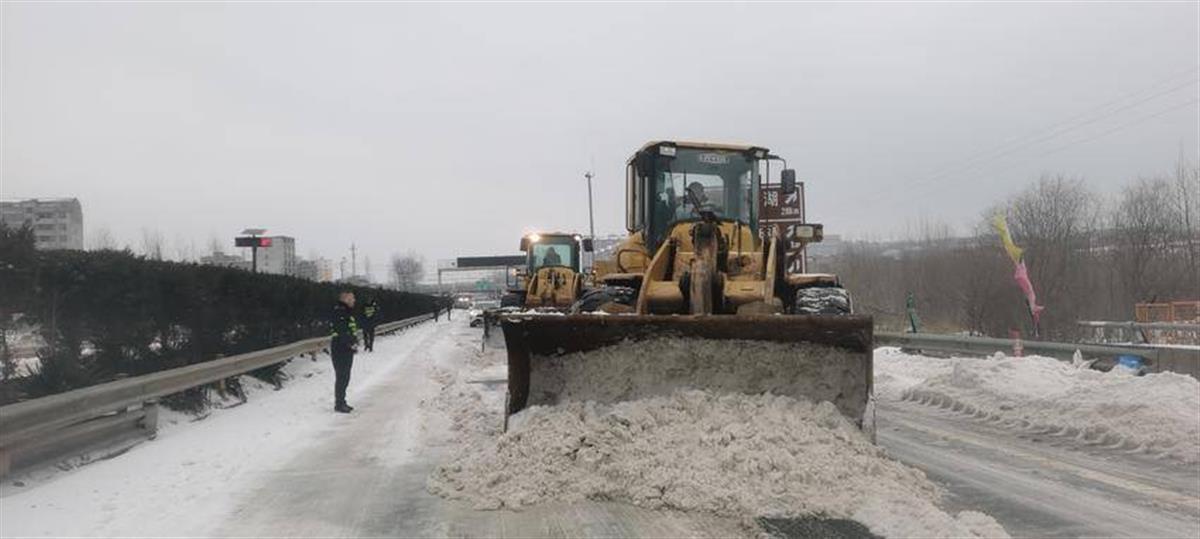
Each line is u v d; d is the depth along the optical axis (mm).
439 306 73500
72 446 7477
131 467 7312
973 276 38062
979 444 8531
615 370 7070
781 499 5582
